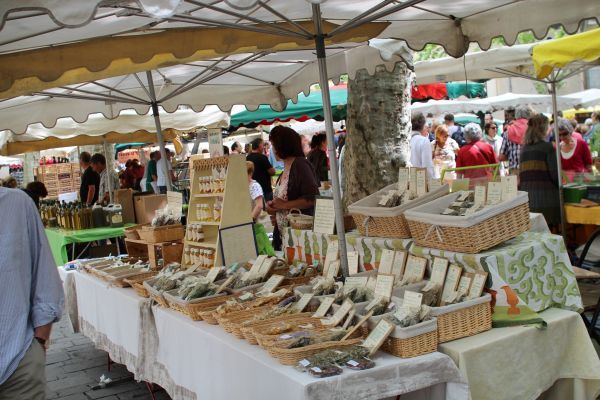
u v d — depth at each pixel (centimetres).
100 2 228
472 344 279
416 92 936
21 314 257
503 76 739
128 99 574
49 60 322
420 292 306
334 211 381
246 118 968
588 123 1424
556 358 309
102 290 498
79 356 610
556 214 640
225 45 352
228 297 370
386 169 545
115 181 1107
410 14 414
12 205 260
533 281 318
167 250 515
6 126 583
